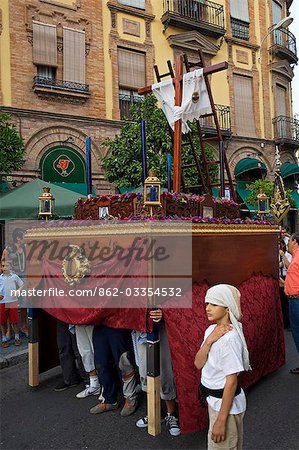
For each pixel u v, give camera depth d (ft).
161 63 48.91
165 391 11.74
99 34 44.06
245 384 13.56
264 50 59.52
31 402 13.98
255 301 14.55
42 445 11.06
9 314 20.89
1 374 17.40
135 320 11.26
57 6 41.19
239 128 55.83
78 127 42.11
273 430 11.49
